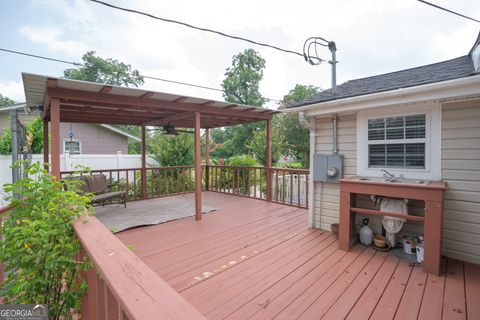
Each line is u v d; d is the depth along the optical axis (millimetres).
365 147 3387
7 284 1509
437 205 2441
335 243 3246
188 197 6316
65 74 16922
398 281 2303
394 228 2871
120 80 17953
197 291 2129
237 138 16828
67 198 1529
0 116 8297
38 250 1361
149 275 773
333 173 3594
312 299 2020
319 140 3898
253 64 18875
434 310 1884
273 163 10648
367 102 3104
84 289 1367
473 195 2660
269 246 3137
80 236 1151
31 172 1606
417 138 2980
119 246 1006
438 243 2414
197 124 4438
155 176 6984
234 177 6785
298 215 4613
